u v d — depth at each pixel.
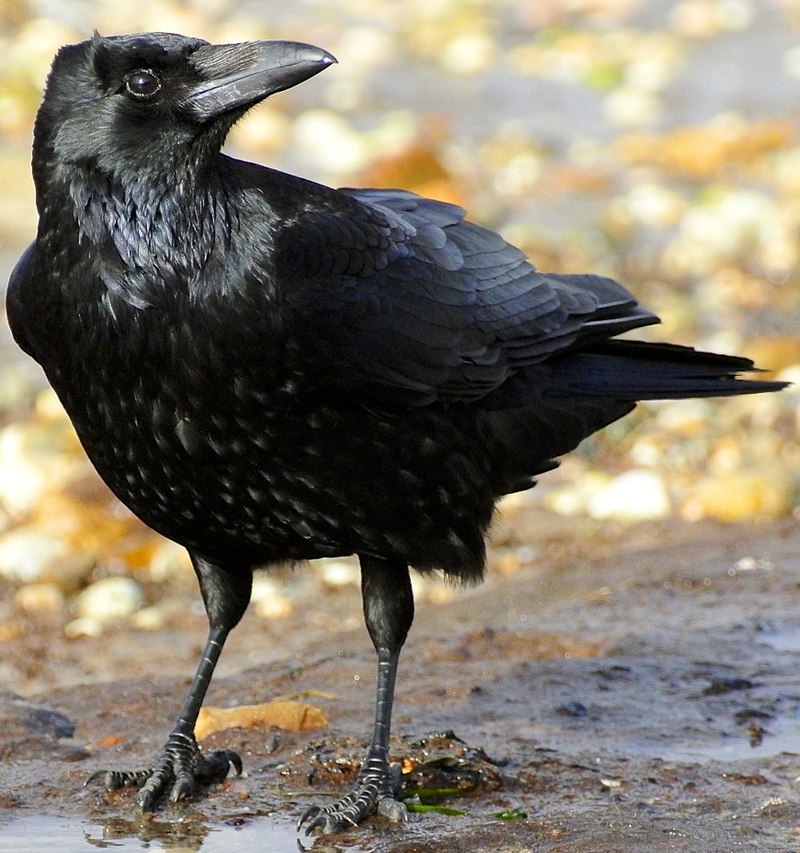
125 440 9.16
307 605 14.05
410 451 9.62
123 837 8.73
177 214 8.89
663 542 14.68
